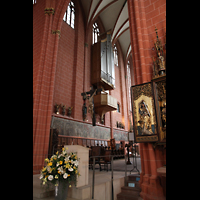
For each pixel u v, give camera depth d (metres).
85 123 15.44
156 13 5.91
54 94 13.03
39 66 10.84
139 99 4.96
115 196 5.37
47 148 9.55
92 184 4.65
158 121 4.52
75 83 15.09
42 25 12.38
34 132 9.44
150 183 4.62
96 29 21.30
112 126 20.12
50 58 11.48
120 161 12.91
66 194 4.09
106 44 19.11
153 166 4.75
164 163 4.74
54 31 12.23
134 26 6.18
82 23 17.88
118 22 21.53
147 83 4.93
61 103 13.52
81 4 18.20
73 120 14.07
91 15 18.09
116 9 20.52
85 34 17.95
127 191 5.54
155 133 4.49
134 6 6.30
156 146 4.90
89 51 18.39
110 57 19.34
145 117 4.72
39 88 10.48
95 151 7.98
